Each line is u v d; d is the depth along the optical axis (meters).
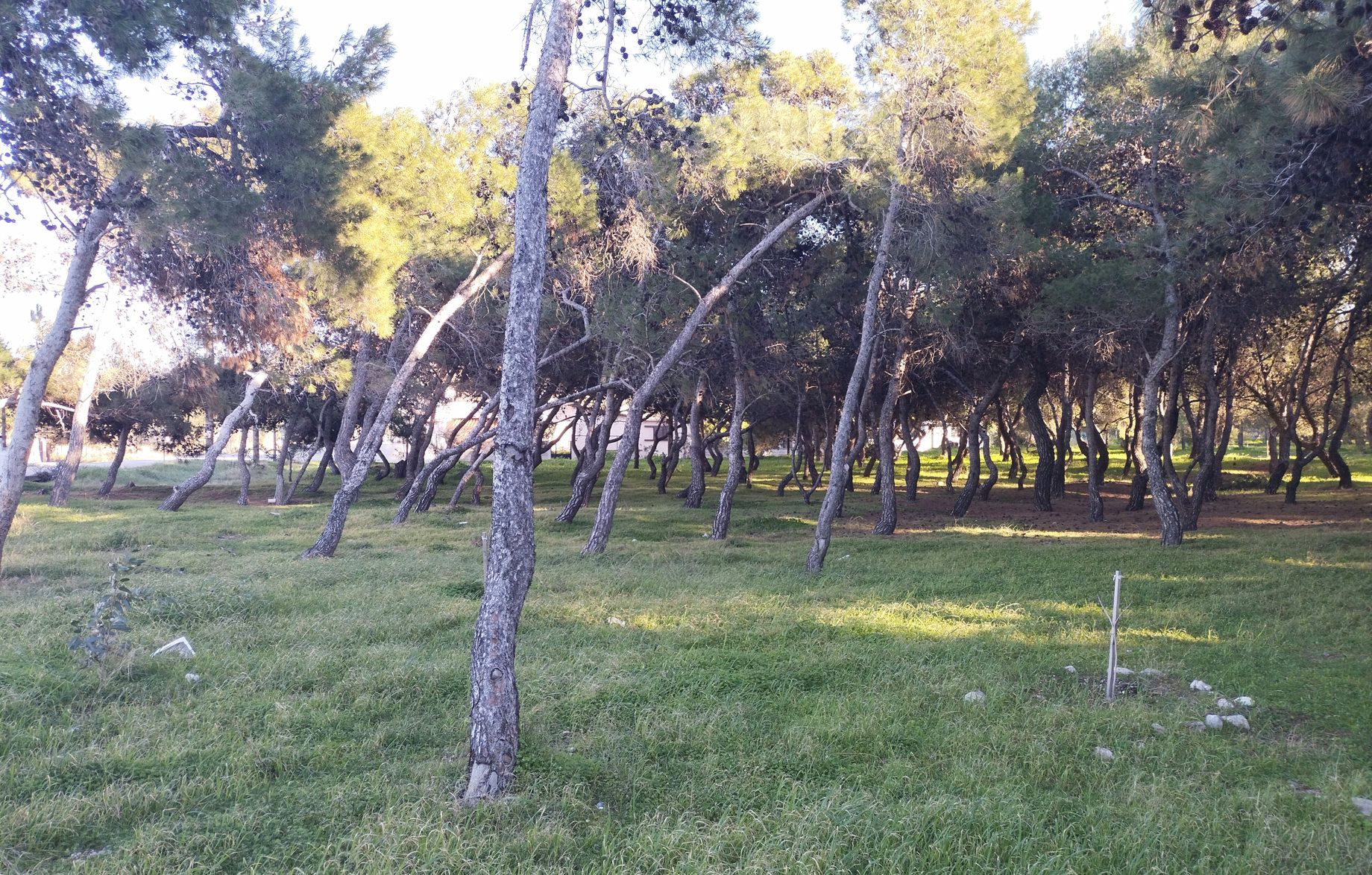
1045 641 9.33
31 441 11.77
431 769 5.66
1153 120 16.23
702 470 29.23
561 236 18.52
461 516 25.14
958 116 15.10
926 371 25.36
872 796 5.34
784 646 9.15
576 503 23.25
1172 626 10.13
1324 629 9.80
